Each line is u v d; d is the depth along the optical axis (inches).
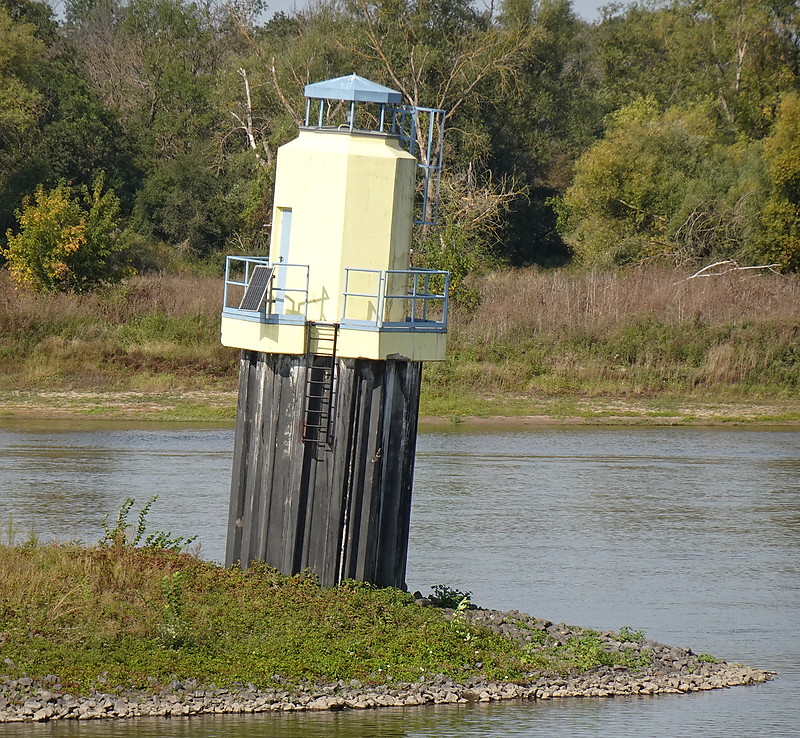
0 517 3944.4
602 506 4633.4
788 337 7391.7
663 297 7810.0
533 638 2925.7
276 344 2935.5
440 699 2536.9
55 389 6328.7
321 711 2439.7
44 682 2404.0
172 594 2711.6
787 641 3139.8
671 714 2539.4
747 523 4441.4
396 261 2970.0
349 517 2974.9
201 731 2278.5
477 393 6806.1
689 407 6815.9
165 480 4704.7
